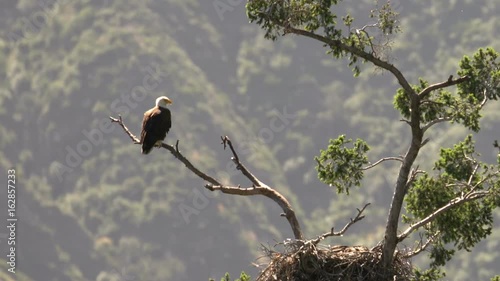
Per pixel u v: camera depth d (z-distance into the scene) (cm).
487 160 6656
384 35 1420
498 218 6438
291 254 1413
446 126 6688
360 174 1516
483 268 6069
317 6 1427
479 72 1556
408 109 1609
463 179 1580
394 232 1415
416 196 1591
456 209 1570
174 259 6956
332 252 1412
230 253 7000
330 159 1524
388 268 1403
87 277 6844
